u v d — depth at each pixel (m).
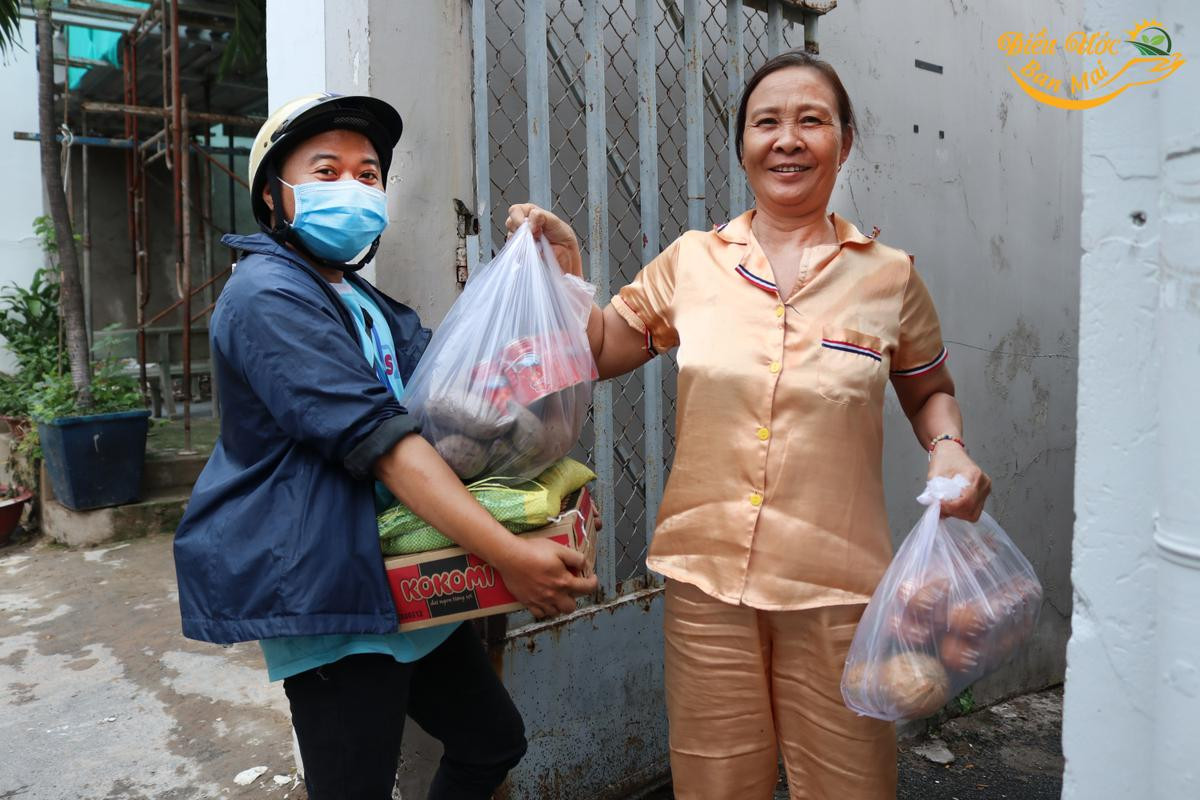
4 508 4.91
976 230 3.20
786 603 1.39
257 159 1.49
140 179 6.93
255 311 1.33
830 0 2.62
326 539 1.32
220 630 1.34
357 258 1.96
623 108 2.50
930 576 1.29
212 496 1.38
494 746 1.69
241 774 2.50
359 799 1.42
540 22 2.09
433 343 1.50
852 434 1.41
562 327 1.50
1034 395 3.51
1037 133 3.47
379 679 1.42
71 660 3.36
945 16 3.05
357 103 1.52
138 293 6.71
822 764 1.44
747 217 1.58
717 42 2.67
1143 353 0.93
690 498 1.48
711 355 1.46
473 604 1.37
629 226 2.54
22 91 7.14
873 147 2.80
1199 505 0.84
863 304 1.43
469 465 1.39
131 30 6.32
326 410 1.30
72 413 4.86
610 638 2.41
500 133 2.28
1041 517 3.57
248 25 5.53
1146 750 0.96
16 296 6.87
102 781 2.48
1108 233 0.95
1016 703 3.41
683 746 1.52
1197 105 0.82
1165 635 0.88
